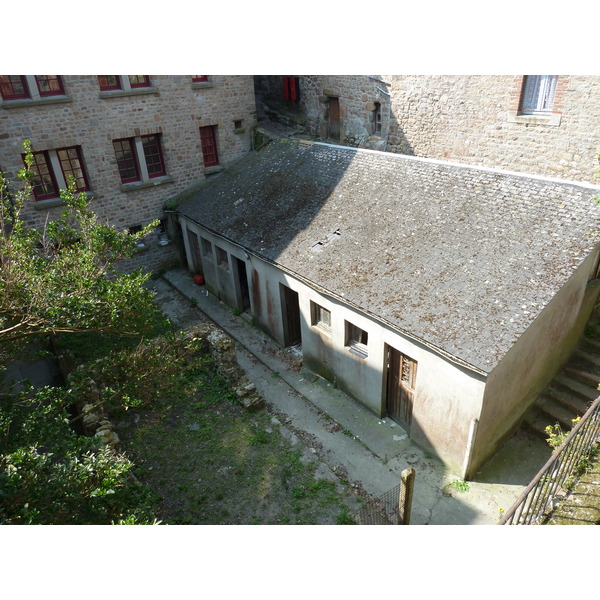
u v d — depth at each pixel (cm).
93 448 647
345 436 921
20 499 506
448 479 810
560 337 861
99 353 1108
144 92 1376
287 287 1123
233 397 1018
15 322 711
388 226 977
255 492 804
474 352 698
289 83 1795
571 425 844
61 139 1295
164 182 1519
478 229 859
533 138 1070
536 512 535
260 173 1409
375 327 863
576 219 773
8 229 1252
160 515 764
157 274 1641
